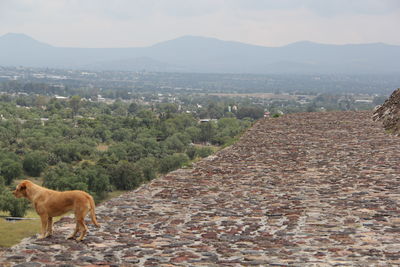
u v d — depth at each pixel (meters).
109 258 7.37
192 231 8.98
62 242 8.27
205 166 17.33
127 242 8.27
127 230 9.09
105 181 78.31
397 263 6.88
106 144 126.06
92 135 130.38
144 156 107.25
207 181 14.42
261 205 11.11
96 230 9.09
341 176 14.52
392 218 9.48
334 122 32.16
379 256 7.21
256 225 9.33
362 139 23.34
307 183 13.66
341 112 40.78
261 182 14.07
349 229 8.80
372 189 12.41
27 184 8.77
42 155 94.06
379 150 19.59
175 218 10.02
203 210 10.72
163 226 9.36
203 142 137.62
